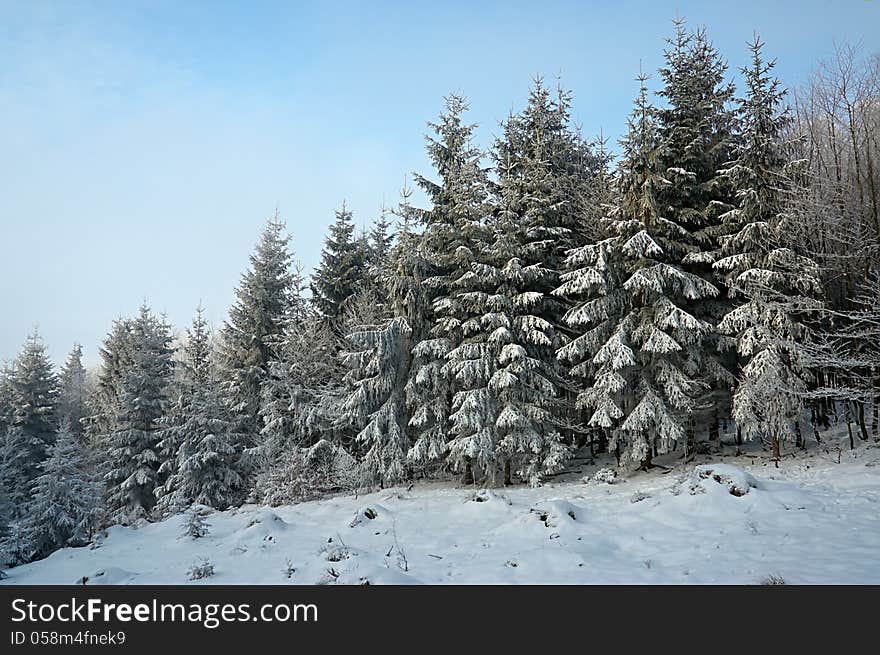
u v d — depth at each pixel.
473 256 20.73
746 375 17.16
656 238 18.55
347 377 23.58
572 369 19.50
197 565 11.52
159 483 30.28
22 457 33.66
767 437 17.73
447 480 22.77
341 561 10.04
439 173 23.17
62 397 47.72
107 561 13.02
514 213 20.42
